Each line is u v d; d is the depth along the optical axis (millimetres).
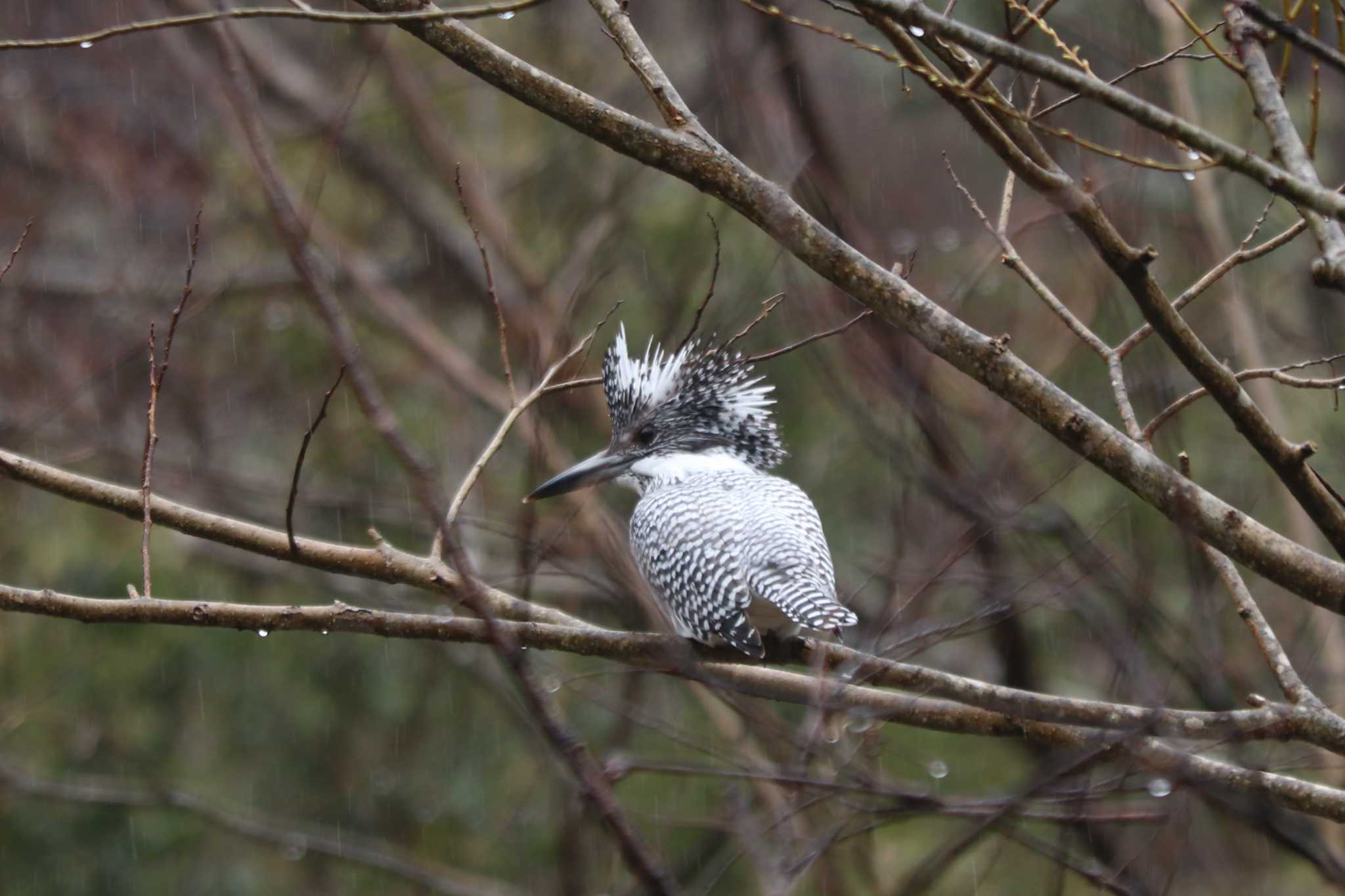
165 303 14789
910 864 9328
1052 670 11078
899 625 7172
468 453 14094
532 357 11281
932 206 12445
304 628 6223
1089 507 10391
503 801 12656
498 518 12578
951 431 9758
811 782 5395
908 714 5871
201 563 12945
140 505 6523
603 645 6199
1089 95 4453
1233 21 5480
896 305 5438
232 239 15703
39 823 12055
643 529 7410
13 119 15234
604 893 8094
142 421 14719
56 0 15328
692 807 9883
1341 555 5160
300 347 15094
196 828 12312
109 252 15164
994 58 4488
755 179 5523
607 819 5004
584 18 15969
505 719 12930
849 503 12383
